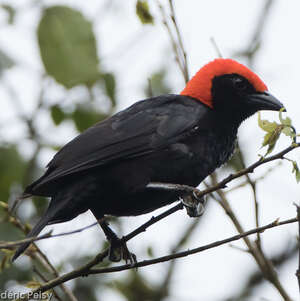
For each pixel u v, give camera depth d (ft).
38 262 43.14
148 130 37.88
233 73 40.96
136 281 54.03
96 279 47.85
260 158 31.24
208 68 41.39
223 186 32.78
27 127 46.11
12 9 41.24
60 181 36.32
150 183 37.42
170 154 37.83
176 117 38.75
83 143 36.58
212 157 39.58
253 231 32.50
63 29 40.96
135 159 37.22
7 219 37.52
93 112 44.88
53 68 40.63
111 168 36.60
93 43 41.19
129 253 39.24
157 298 54.24
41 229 33.24
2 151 44.16
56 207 34.76
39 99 46.57
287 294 37.88
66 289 37.32
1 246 30.58
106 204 37.70
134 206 38.34
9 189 44.16
